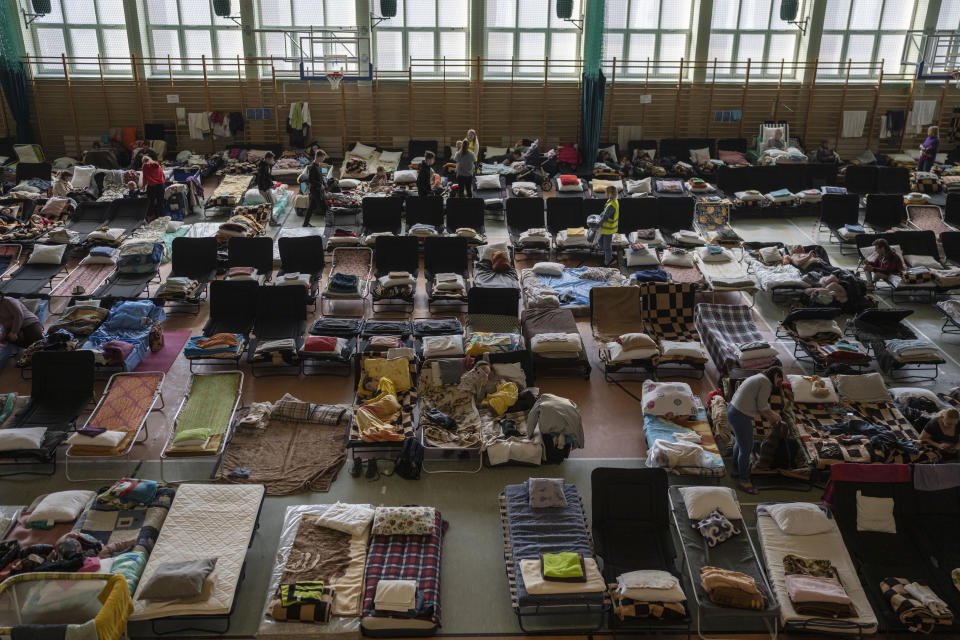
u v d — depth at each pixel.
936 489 8.84
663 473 8.70
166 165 21.84
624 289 13.15
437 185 19.64
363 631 7.56
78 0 22.73
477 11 22.75
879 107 23.86
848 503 8.81
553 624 7.76
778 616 7.67
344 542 8.43
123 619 7.10
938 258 15.62
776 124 23.38
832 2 23.38
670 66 23.64
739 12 23.30
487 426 10.38
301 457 9.98
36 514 8.55
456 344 11.71
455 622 7.74
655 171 21.88
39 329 12.17
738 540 8.41
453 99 23.41
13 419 10.27
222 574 7.82
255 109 23.17
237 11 22.59
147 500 8.70
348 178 21.12
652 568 8.07
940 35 22.78
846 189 20.25
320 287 14.86
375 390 11.04
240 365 12.17
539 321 12.69
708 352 12.48
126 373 11.05
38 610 7.07
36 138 23.52
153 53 23.23
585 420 10.95
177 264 14.70
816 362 12.18
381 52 23.39
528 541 8.37
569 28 23.22
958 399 10.96
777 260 15.52
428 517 8.60
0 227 16.80
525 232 16.70
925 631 7.54
